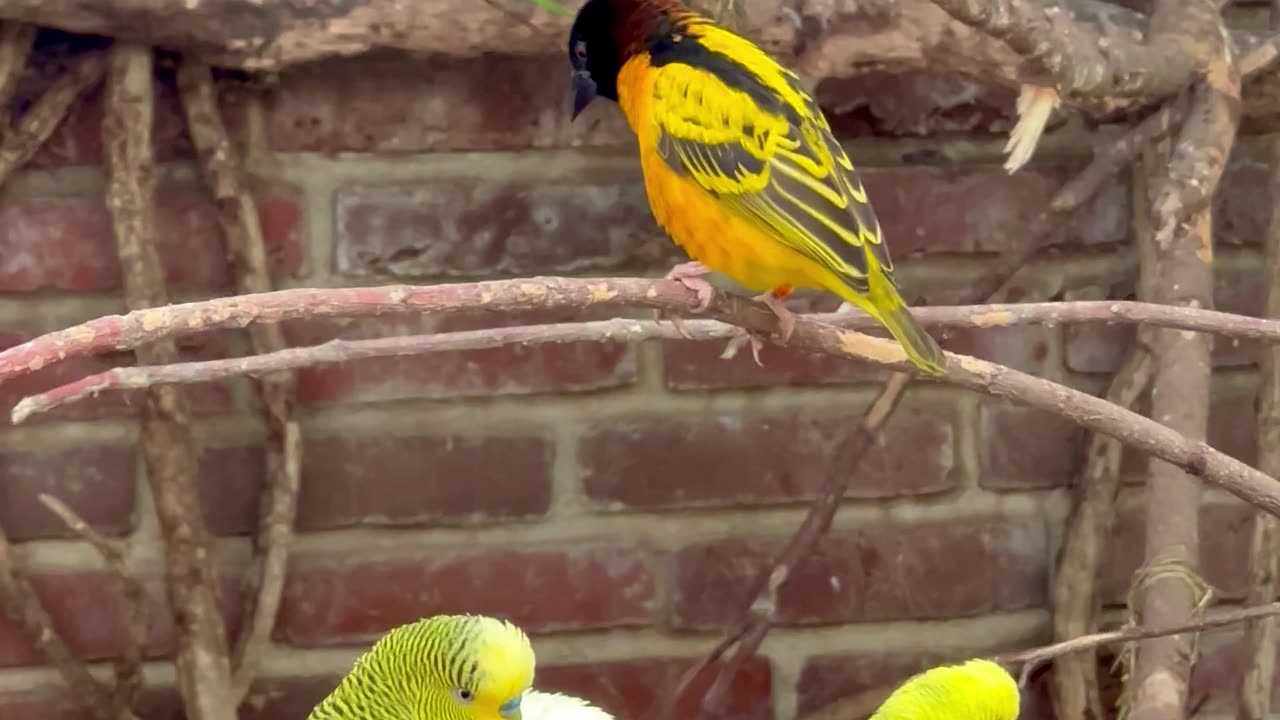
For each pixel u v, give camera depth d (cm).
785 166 144
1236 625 165
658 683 165
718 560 164
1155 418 154
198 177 159
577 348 162
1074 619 165
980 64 157
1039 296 166
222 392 160
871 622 166
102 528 160
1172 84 158
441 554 163
